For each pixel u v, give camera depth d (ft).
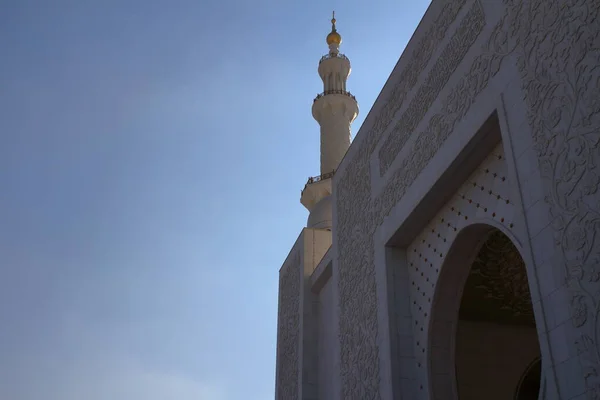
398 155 67.00
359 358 68.69
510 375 73.72
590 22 40.57
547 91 43.52
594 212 37.88
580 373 36.99
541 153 42.98
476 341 74.33
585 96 39.93
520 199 44.27
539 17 45.83
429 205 60.49
